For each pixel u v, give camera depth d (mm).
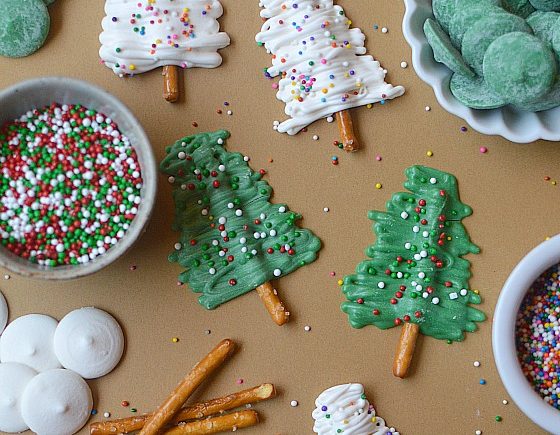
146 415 437
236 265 437
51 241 412
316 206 439
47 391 430
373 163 440
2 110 409
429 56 413
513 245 436
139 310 440
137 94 440
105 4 437
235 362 439
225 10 440
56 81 403
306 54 432
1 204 412
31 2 430
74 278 403
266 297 433
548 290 431
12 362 435
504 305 409
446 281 436
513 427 435
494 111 413
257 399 433
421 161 439
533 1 402
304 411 438
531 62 379
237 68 440
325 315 439
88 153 417
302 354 438
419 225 437
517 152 436
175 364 439
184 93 441
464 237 437
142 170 415
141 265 439
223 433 439
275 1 435
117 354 436
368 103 438
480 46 392
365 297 436
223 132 439
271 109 441
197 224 436
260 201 439
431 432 436
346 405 433
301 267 440
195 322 439
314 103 433
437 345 438
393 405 437
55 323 439
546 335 430
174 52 431
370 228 440
